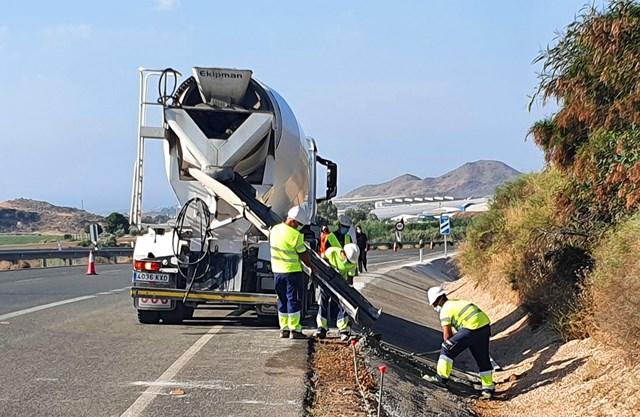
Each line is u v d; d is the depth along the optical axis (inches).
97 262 1642.5
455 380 478.9
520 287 663.1
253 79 524.7
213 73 502.0
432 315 946.1
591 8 398.9
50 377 344.8
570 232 561.3
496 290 825.5
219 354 409.1
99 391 320.5
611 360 401.1
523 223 716.0
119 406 297.3
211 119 524.4
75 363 376.8
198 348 426.6
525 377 475.2
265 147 530.0
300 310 470.6
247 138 516.1
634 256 401.1
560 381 425.4
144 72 514.3
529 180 973.2
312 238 609.6
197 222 514.9
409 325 761.6
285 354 412.2
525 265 646.5
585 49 414.0
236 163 519.8
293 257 465.4
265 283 512.4
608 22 386.9
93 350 414.0
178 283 511.5
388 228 3004.4
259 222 501.4
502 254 821.9
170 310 506.9
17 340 440.5
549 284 570.3
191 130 511.2
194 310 597.3
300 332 466.9
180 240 511.5
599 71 405.4
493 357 590.9
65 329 487.5
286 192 569.3
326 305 483.2
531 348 547.5
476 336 445.1
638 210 452.8
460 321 449.1
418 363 505.0
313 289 557.9
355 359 396.8
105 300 677.3
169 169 517.0
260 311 508.1
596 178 463.5
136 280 509.7
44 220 5511.8
